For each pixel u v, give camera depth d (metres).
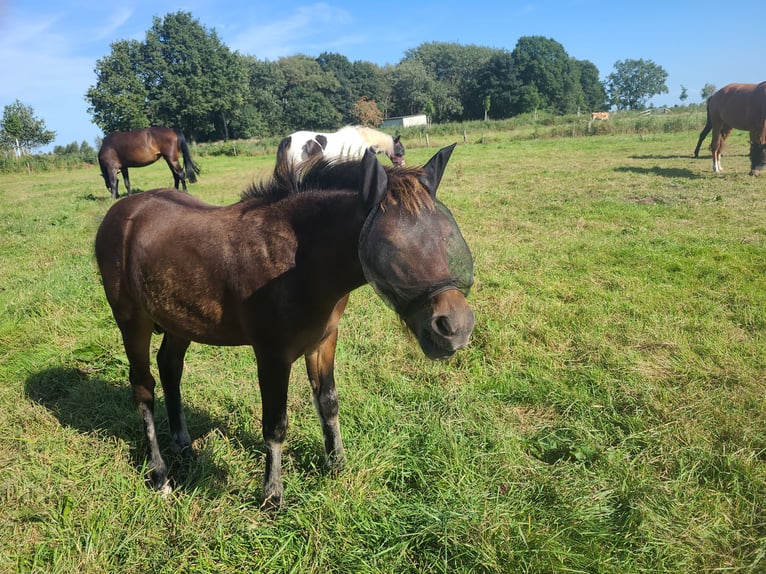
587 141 25.34
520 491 2.74
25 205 13.72
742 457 2.89
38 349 4.59
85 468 2.99
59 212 12.09
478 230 8.38
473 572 2.26
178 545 2.49
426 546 2.44
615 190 11.27
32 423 3.46
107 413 3.59
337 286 2.34
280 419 2.56
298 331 2.40
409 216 1.89
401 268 1.87
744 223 8.04
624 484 2.73
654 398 3.54
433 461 2.98
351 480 2.82
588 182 12.52
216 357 4.48
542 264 6.58
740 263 6.21
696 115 31.84
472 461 2.97
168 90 57.50
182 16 56.81
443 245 1.89
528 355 4.27
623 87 109.50
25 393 3.85
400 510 2.61
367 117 70.88
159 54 56.75
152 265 2.66
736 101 12.69
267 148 37.53
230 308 2.53
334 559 2.39
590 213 9.27
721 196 10.04
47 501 2.78
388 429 3.30
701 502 2.61
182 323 2.70
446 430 3.20
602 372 3.92
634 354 4.17
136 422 3.48
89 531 2.56
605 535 2.43
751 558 2.31
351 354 4.37
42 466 3.00
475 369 4.09
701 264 6.25
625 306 5.15
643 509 2.51
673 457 2.96
